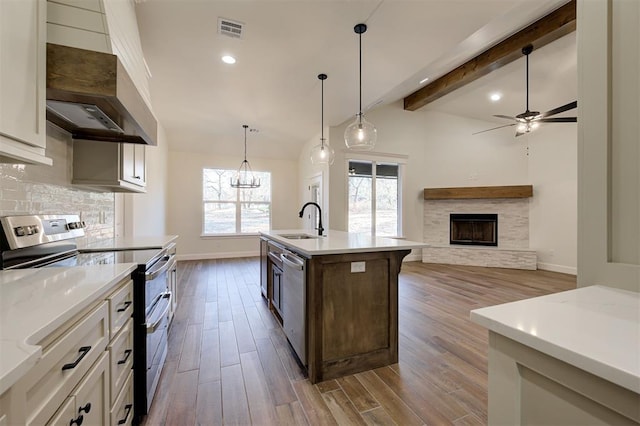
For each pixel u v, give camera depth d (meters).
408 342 2.44
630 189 0.80
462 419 1.55
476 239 6.12
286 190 6.96
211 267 5.44
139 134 2.07
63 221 1.85
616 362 0.44
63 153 2.03
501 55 3.66
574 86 4.32
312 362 1.86
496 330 0.62
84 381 0.92
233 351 2.28
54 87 1.26
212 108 4.48
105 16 1.38
